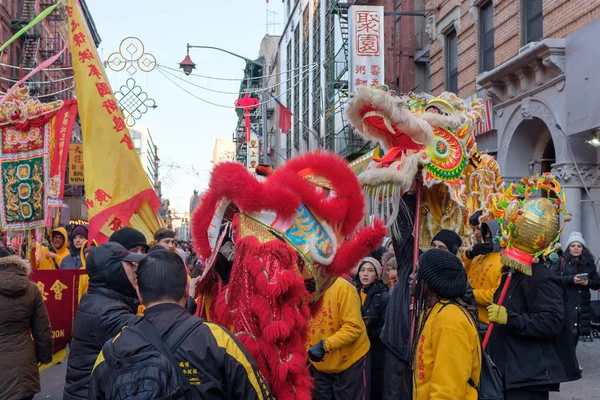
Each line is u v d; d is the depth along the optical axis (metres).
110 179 6.12
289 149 44.41
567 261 7.97
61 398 6.97
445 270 3.25
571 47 10.33
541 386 3.91
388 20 21.06
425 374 3.29
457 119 4.63
